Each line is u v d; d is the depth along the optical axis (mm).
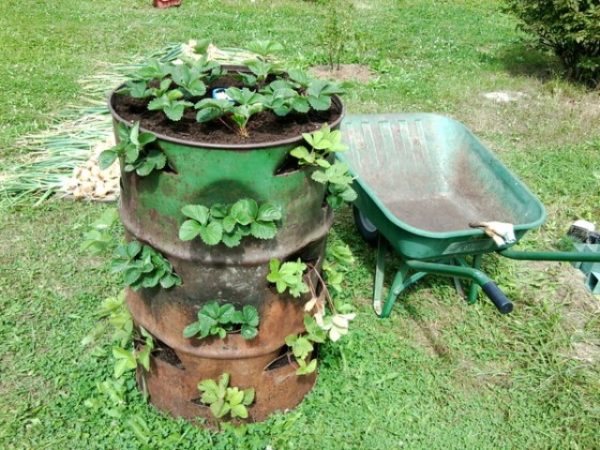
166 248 2277
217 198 2145
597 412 3109
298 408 2969
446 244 3086
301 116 2447
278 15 9859
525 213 3449
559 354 3490
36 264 3898
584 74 7426
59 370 3127
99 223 2432
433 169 4172
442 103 6711
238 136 2223
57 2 9797
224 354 2510
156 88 2418
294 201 2240
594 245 4223
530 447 2922
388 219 3141
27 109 5828
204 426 2820
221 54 7199
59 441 2752
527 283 4074
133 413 2896
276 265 2273
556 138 6082
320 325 2586
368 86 7055
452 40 9172
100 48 7730
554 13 6941
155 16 9328
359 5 10891
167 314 2459
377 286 3697
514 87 7348
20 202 4484
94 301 3629
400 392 3141
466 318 3707
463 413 3070
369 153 4055
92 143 5219
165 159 2084
